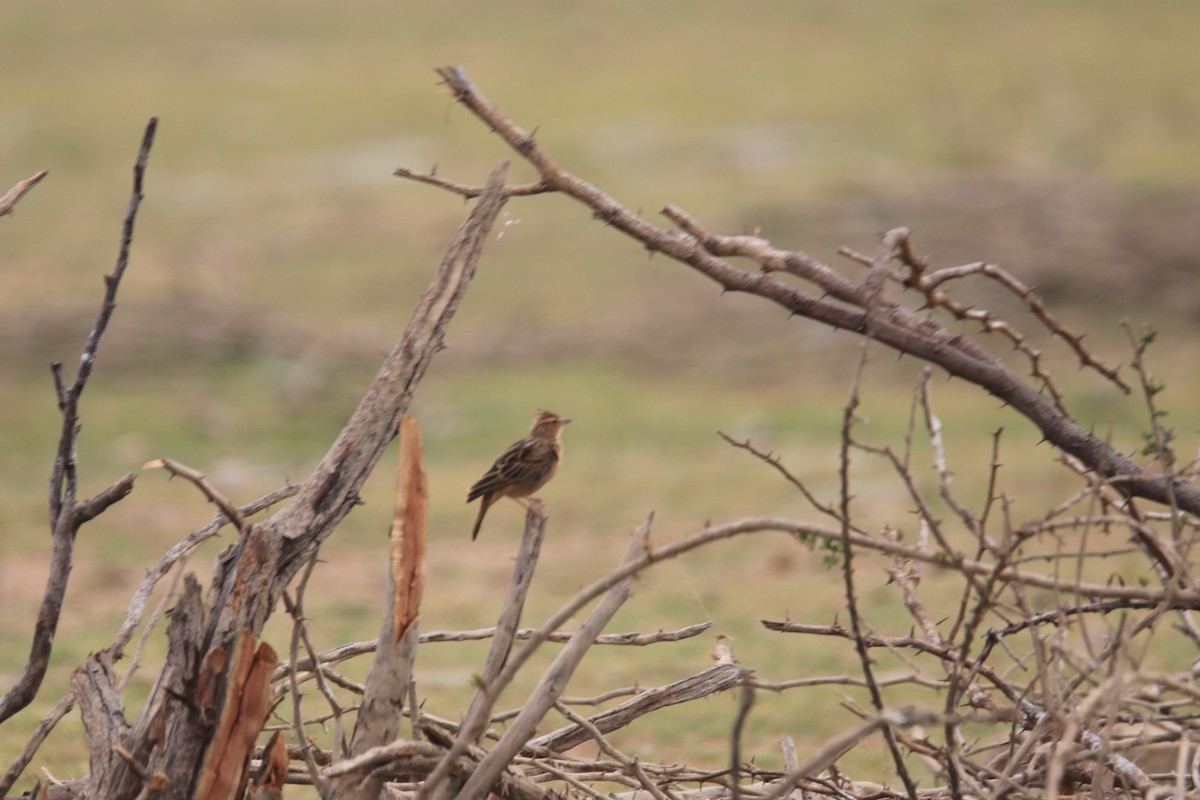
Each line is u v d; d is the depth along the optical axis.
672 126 42.12
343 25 64.75
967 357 5.50
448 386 21.55
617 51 56.56
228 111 46.97
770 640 10.10
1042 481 14.93
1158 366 19.98
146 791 4.58
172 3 70.31
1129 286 22.67
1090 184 27.80
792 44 55.66
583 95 47.97
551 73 52.47
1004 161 34.12
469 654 9.91
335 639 10.03
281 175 37.50
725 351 22.47
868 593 11.39
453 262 5.39
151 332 22.83
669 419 19.25
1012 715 5.10
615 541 13.68
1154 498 5.41
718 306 24.27
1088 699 4.39
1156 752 5.99
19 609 11.31
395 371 5.22
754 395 20.64
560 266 28.03
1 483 16.50
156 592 11.80
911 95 44.88
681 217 5.51
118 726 4.89
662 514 14.65
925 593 11.26
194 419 19.17
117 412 19.62
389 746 4.60
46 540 13.97
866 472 15.94
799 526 4.42
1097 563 11.02
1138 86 44.16
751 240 5.54
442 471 17.03
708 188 33.47
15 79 53.12
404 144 41.28
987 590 4.59
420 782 5.16
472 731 4.45
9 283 26.95
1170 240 23.69
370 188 35.81
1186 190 26.95
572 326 24.06
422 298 5.34
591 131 41.94
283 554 4.94
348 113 45.84
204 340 22.62
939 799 5.41
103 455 17.73
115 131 43.72
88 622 10.80
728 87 48.03
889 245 5.41
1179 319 21.88
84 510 5.41
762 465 16.61
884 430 18.12
